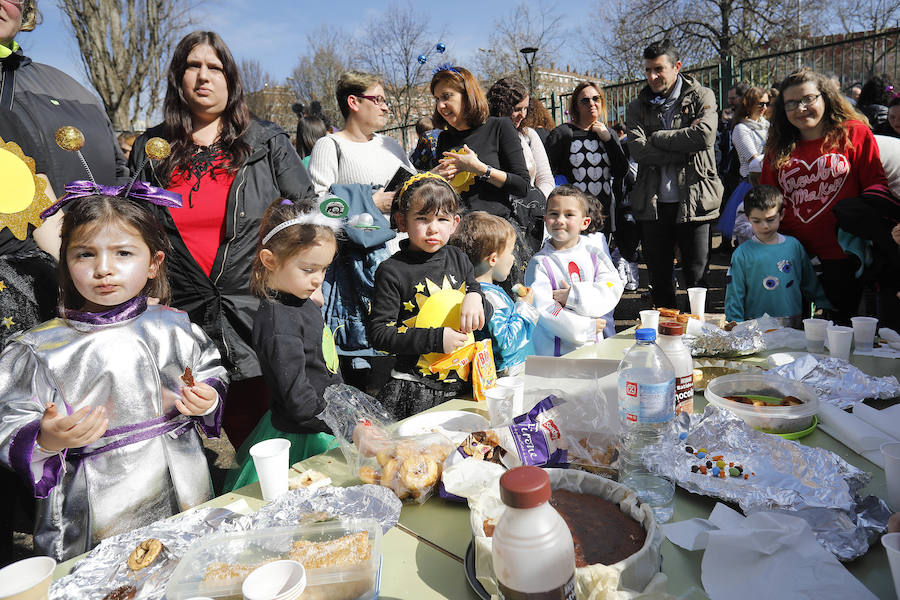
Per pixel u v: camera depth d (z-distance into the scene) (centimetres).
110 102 1461
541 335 229
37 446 119
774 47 1633
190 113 217
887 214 247
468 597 86
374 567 87
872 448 120
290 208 167
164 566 93
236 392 230
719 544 86
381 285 196
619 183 472
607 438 122
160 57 1548
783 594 79
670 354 135
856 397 146
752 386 151
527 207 332
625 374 119
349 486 121
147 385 140
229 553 92
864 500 99
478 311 179
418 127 634
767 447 115
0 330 164
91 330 135
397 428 140
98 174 209
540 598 65
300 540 94
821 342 189
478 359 175
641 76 1859
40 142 188
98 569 93
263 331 159
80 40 1408
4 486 164
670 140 379
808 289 271
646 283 629
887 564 88
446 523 106
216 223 216
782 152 284
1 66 187
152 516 139
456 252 211
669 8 1823
